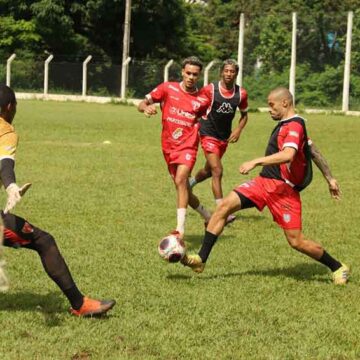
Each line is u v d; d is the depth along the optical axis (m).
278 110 13.44
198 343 10.40
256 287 13.33
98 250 15.85
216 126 19.22
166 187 24.94
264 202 13.62
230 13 122.19
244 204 13.62
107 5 94.06
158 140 41.84
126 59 85.62
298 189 13.59
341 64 76.81
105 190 23.97
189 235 18.08
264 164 12.80
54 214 19.77
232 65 18.75
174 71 86.06
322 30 77.50
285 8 108.38
